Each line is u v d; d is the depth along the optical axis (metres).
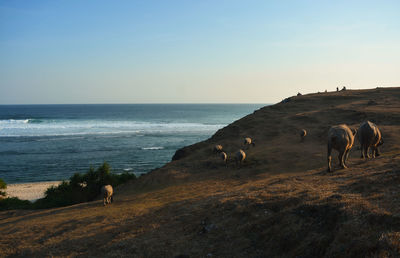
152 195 25.50
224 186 23.89
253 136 46.34
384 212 8.50
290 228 9.73
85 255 11.91
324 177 16.28
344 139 17.69
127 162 70.81
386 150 25.94
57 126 146.62
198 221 13.10
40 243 14.46
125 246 12.02
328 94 74.06
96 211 21.66
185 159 40.56
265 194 13.95
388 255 6.66
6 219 24.88
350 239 7.80
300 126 46.25
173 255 10.50
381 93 65.94
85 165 67.38
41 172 60.78
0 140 102.25
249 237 10.44
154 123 174.12
